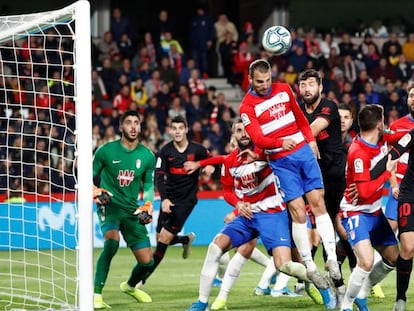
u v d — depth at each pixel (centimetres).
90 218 1561
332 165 1880
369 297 1895
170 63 4397
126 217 1836
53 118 3719
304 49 4503
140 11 5197
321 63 4488
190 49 4744
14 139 3550
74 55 1600
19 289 2059
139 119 1831
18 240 2953
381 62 4575
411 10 5325
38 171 3459
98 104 4100
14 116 3691
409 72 4638
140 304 1828
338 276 1641
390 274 2339
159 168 2216
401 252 1545
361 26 5138
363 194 1542
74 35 1583
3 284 2178
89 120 1564
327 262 1658
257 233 1648
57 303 1764
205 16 4641
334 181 1892
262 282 1953
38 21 1683
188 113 4072
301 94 1847
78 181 1563
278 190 1630
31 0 4809
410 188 1541
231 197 1847
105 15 4719
